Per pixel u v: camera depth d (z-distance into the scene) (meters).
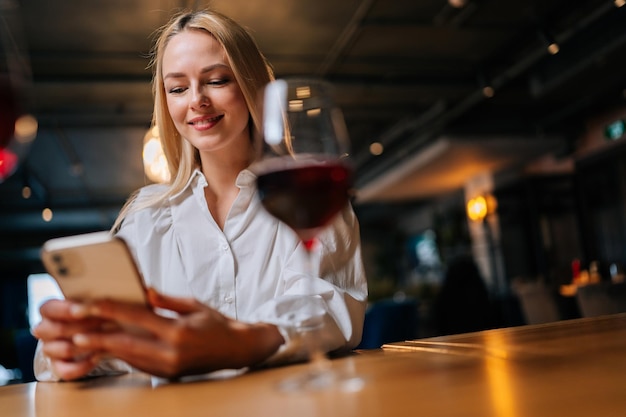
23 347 3.52
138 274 0.72
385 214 17.50
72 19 5.15
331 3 5.27
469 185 12.20
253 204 1.34
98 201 12.19
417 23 5.79
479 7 5.59
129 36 5.54
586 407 0.48
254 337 0.82
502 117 9.72
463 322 5.62
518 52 6.78
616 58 7.23
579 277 7.18
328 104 0.78
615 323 1.10
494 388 0.57
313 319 0.96
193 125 1.36
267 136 0.76
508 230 11.27
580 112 9.39
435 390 0.58
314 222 0.78
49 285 18.39
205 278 1.34
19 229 14.52
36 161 9.17
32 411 0.68
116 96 6.80
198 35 1.35
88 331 0.76
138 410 0.61
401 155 10.75
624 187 9.32
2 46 0.81
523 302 5.55
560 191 10.47
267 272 1.31
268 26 5.62
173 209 1.40
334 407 0.54
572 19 6.06
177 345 0.73
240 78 1.35
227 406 0.59
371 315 5.11
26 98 0.81
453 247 12.23
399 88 7.28
